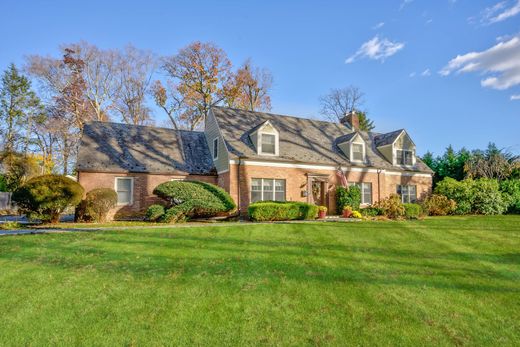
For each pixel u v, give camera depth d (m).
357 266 7.30
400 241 9.96
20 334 4.35
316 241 9.78
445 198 19.02
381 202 17.31
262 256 8.02
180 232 11.05
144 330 4.46
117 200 16.38
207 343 4.18
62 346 4.10
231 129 19.86
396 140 23.36
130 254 8.06
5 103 35.81
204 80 35.97
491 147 23.61
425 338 4.36
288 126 22.41
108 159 18.12
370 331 4.50
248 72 38.66
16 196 13.30
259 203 15.91
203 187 15.60
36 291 5.69
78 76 32.84
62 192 13.61
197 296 5.55
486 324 4.77
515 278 6.64
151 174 18.42
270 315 4.91
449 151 26.73
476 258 8.11
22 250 8.38
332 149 21.84
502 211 19.83
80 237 10.05
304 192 19.23
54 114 32.94
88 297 5.47
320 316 4.90
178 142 21.45
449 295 5.75
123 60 35.44
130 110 36.97
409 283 6.28
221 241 9.65
